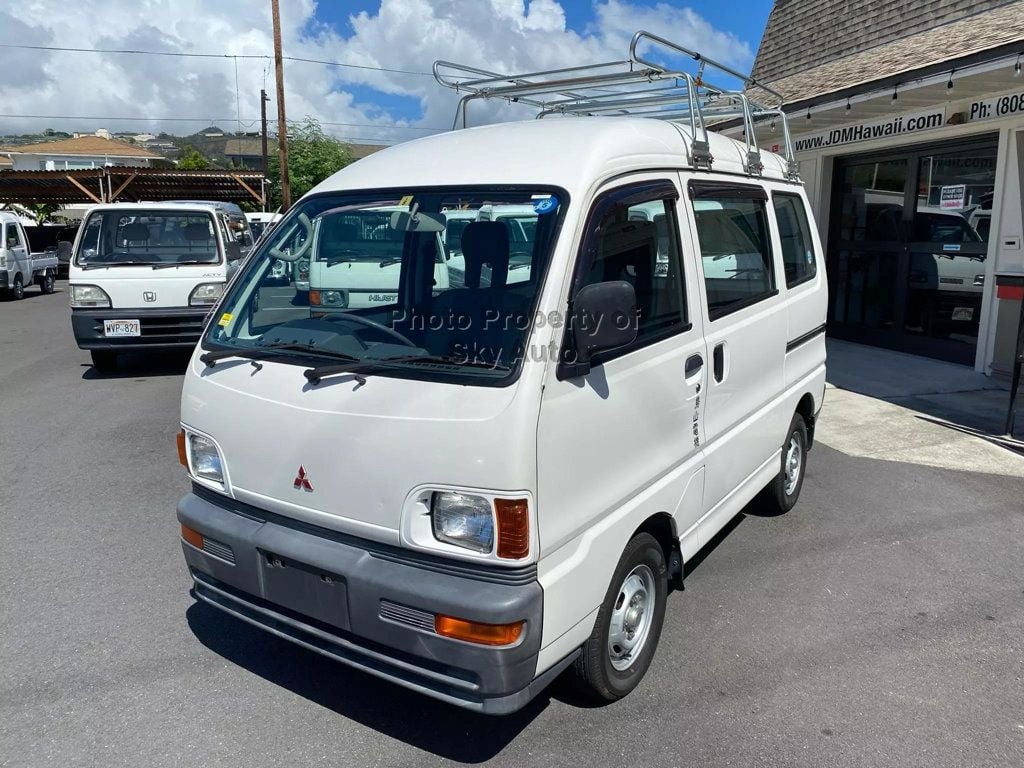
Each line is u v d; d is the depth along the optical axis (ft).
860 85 27.17
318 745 10.23
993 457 21.07
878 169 35.01
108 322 30.63
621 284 8.93
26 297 74.74
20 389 30.71
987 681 11.59
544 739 10.32
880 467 20.53
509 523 8.52
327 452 9.39
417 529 8.90
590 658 10.20
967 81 25.04
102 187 83.51
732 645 12.51
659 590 11.54
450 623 8.64
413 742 10.28
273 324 11.07
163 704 11.07
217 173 85.61
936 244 32.07
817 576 14.80
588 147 10.33
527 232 9.59
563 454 9.02
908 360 32.60
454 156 11.26
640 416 10.40
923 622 13.19
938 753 10.04
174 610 13.62
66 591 14.29
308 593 9.71
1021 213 27.68
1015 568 15.08
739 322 13.26
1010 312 28.53
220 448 10.53
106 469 20.97
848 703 11.06
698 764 9.86
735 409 13.34
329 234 11.25
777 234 15.40
